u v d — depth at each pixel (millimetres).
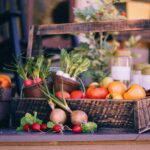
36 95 1954
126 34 4191
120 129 1831
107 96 1903
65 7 4609
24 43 3275
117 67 2248
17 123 1975
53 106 1884
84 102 1874
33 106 1943
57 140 1676
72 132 1785
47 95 1887
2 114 1985
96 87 1973
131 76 2293
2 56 3240
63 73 1990
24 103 1956
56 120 1826
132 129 1825
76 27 2164
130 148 1703
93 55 2844
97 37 3066
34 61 2236
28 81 1981
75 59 2027
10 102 2023
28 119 1854
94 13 2643
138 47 4598
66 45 3775
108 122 1855
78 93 1928
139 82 2246
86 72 2697
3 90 1977
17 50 2982
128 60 2258
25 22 3799
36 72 1979
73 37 3512
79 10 2658
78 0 3514
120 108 1837
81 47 2799
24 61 2959
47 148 1684
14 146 1681
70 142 1686
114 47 2883
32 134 1724
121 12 2809
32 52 2258
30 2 4379
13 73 3061
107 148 1694
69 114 1873
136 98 1871
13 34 3020
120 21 2057
